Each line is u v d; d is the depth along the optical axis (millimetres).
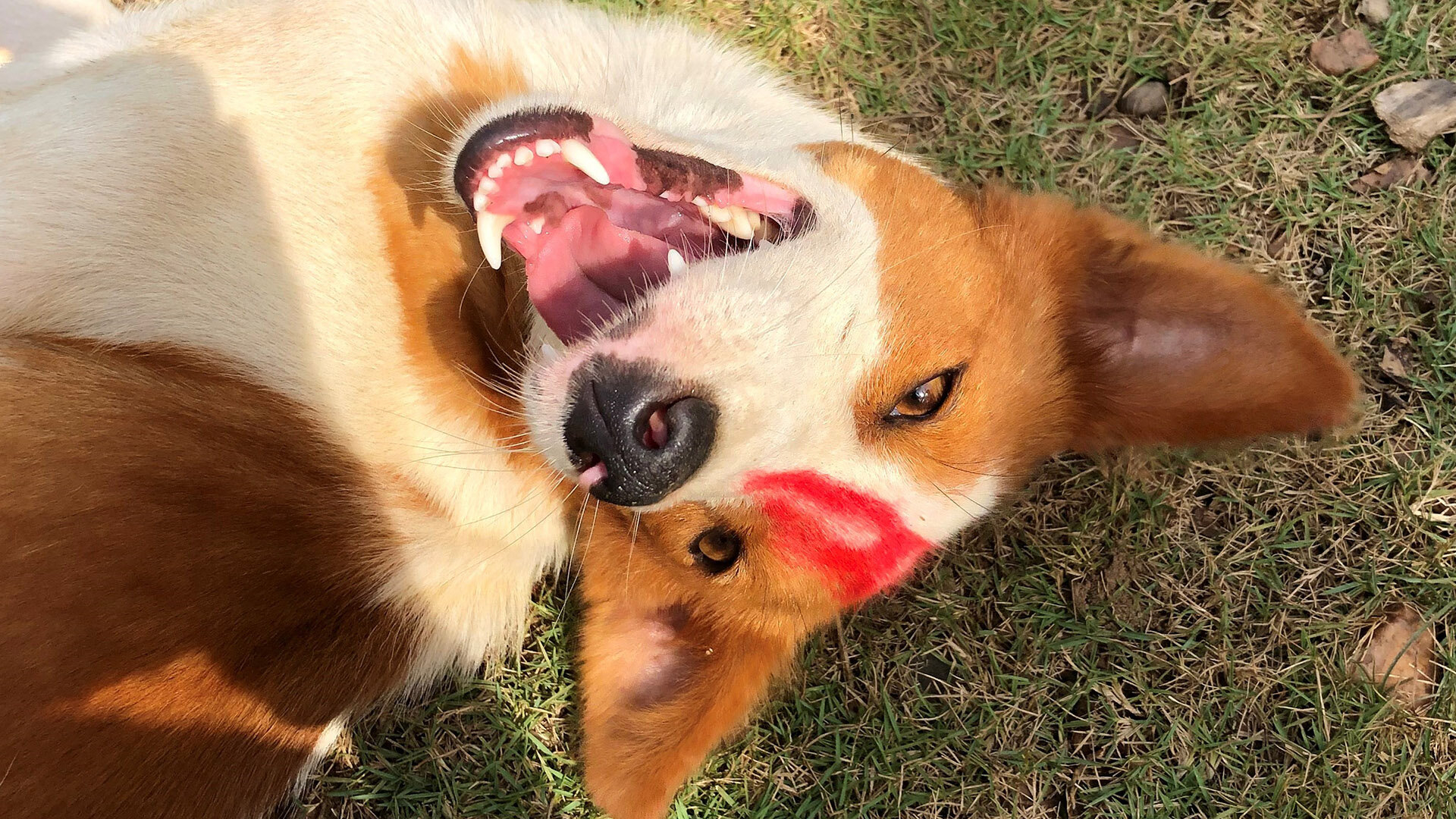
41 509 368
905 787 557
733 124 448
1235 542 560
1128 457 558
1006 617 563
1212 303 433
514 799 551
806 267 372
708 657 441
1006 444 422
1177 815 553
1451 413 553
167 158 401
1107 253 449
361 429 417
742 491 382
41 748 368
